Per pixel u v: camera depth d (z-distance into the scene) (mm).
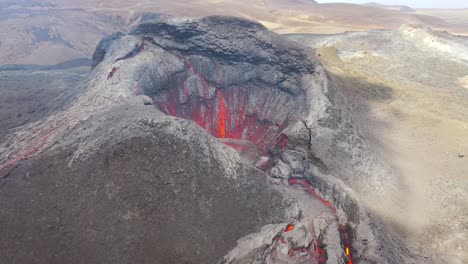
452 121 49469
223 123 54906
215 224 27594
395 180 37438
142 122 31922
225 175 30688
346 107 46000
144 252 25281
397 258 26453
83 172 29578
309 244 25266
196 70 56281
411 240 30438
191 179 29266
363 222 28094
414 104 54188
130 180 28422
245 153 48281
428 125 48562
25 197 28781
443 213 33406
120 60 50500
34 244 25609
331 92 44625
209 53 56625
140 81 47656
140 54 52969
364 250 25438
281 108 51406
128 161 29281
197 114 54875
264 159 41188
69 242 25797
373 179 36125
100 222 26750
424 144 44438
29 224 26781
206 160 30828
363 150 38656
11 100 63969
